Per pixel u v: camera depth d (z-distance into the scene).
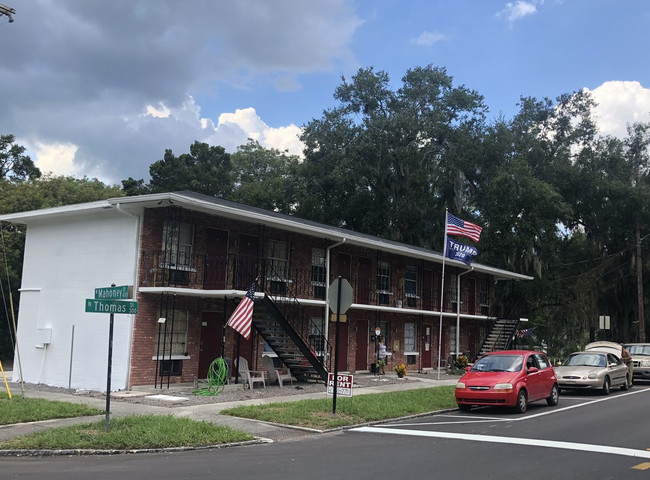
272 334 20.91
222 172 49.97
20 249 33.91
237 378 19.08
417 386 21.09
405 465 8.87
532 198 36.59
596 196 40.03
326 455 9.66
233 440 10.62
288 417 12.89
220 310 20.33
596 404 17.44
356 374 25.48
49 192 36.81
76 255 19.80
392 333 28.12
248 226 21.30
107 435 10.27
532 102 44.69
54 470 8.42
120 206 17.94
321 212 45.56
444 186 43.62
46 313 20.33
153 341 18.23
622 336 41.28
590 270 39.50
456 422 13.63
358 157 45.00
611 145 41.56
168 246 18.75
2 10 18.31
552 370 17.39
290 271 22.69
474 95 46.56
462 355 29.44
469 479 7.99
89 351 18.80
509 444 10.69
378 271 27.62
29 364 20.48
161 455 9.66
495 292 40.62
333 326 24.77
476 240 24.84
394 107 48.00
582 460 9.29
